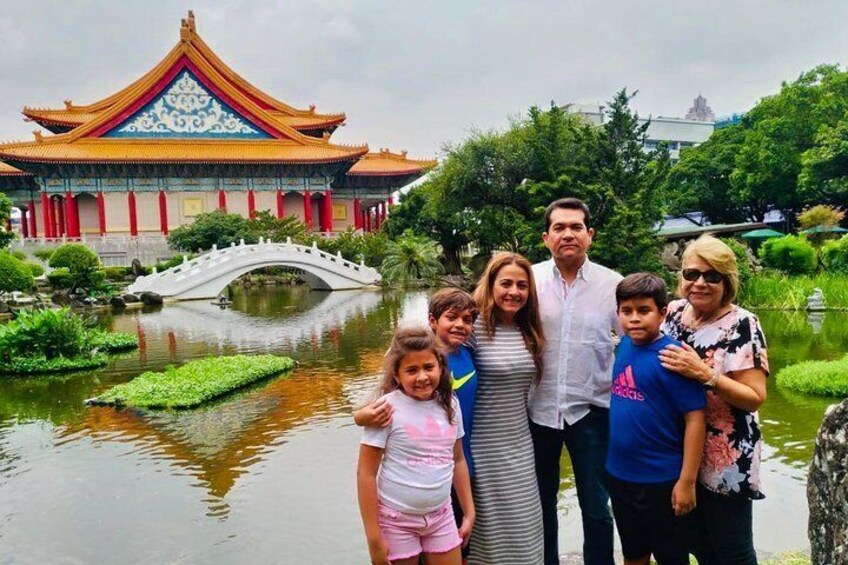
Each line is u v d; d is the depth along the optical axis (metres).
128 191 58.44
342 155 60.16
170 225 59.50
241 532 7.66
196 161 57.19
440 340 4.32
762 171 50.00
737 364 3.91
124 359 19.66
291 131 62.75
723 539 4.07
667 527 4.14
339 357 19.11
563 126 33.91
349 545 7.28
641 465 4.12
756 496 3.99
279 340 22.77
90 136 58.44
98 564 7.03
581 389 4.82
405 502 3.98
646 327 4.06
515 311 4.58
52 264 36.44
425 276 46.03
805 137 49.06
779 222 55.28
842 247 30.27
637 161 28.83
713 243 4.09
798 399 12.32
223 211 55.91
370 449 3.96
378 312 30.83
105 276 41.50
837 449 3.16
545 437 4.93
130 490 9.08
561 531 7.35
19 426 12.45
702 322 4.20
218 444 10.99
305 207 62.78
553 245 4.79
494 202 38.16
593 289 4.82
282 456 10.30
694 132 102.38
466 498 4.27
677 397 3.94
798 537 7.00
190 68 60.00
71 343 18.62
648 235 25.73
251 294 43.97
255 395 14.45
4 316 30.20
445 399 4.11
